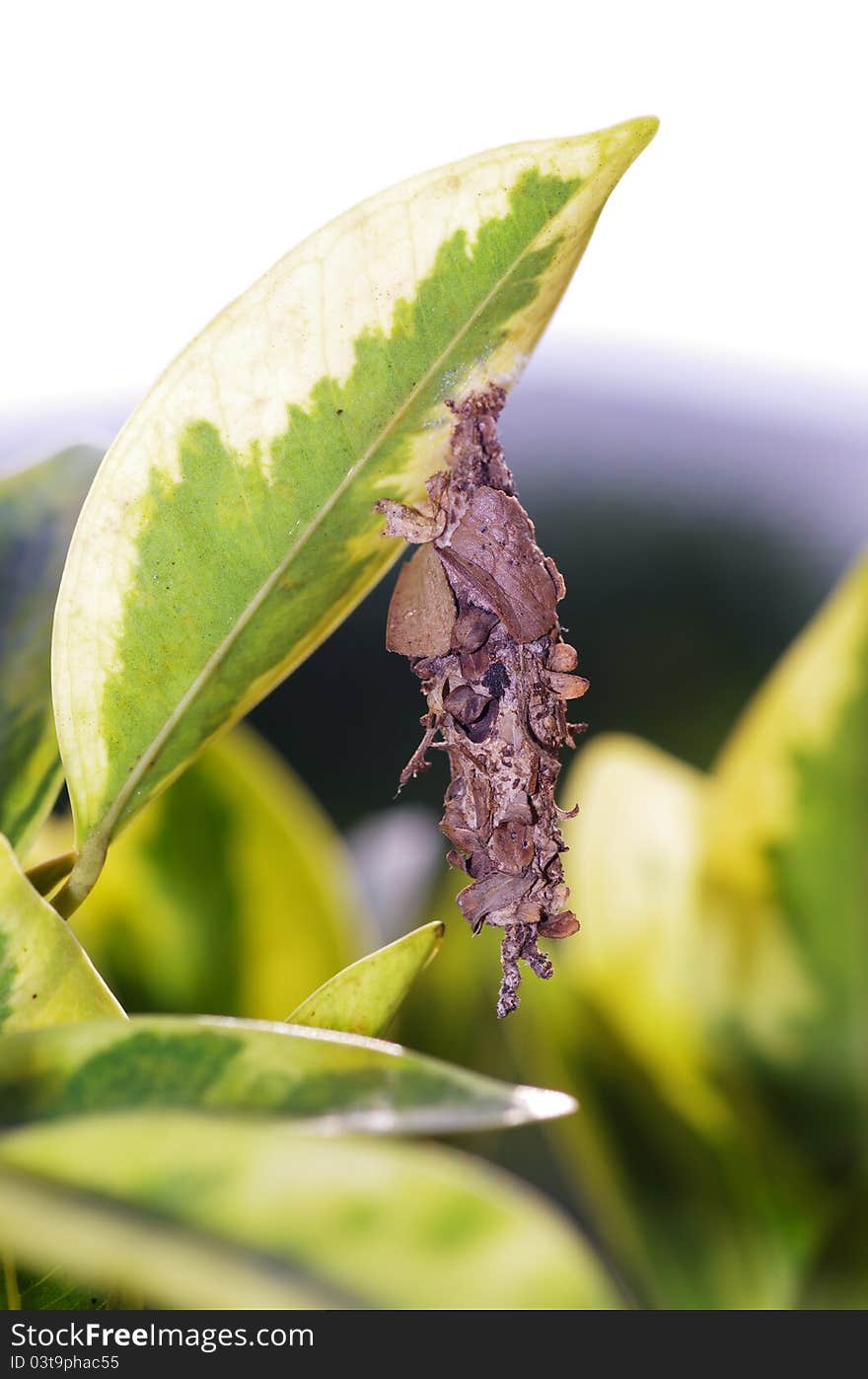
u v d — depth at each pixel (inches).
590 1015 10.0
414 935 8.7
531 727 9.0
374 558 8.9
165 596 8.7
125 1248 7.3
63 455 9.7
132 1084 7.8
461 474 8.9
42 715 9.3
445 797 9.1
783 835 9.9
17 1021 8.2
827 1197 9.7
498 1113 7.8
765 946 9.9
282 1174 7.6
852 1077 9.8
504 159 8.6
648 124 8.6
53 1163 7.6
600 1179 10.0
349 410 8.7
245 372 8.7
